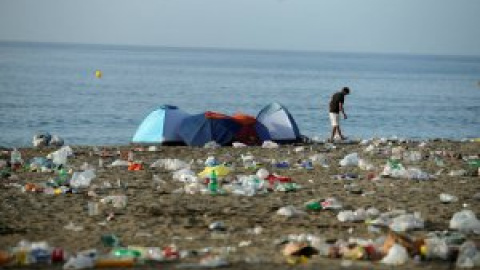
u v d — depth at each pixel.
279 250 22.80
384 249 22.00
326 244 22.69
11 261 20.66
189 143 52.00
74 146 51.62
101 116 91.56
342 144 54.50
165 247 23.23
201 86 175.75
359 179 37.25
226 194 32.62
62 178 35.41
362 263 20.98
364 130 84.00
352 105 123.94
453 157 47.16
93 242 23.80
